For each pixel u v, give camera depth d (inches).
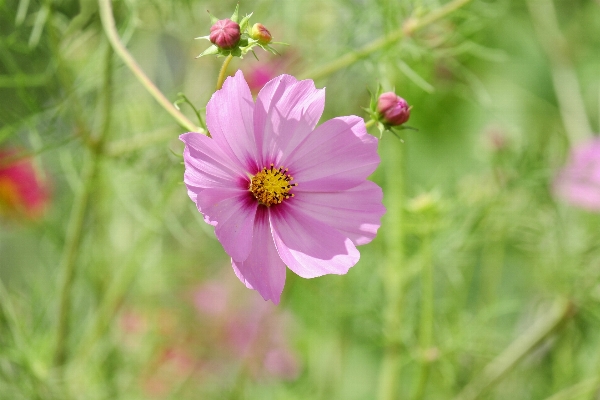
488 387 32.4
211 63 32.7
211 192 25.7
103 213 33.1
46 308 31.6
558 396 32.1
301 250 26.5
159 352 34.6
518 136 34.2
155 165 31.1
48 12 29.2
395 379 32.4
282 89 26.4
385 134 32.3
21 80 29.6
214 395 34.9
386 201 33.3
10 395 31.2
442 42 31.4
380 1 30.3
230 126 26.1
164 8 30.6
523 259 34.8
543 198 33.7
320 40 32.2
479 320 32.9
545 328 32.9
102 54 30.2
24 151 30.5
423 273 31.6
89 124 30.9
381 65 30.3
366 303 33.0
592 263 33.2
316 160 26.6
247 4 32.2
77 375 32.1
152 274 34.6
